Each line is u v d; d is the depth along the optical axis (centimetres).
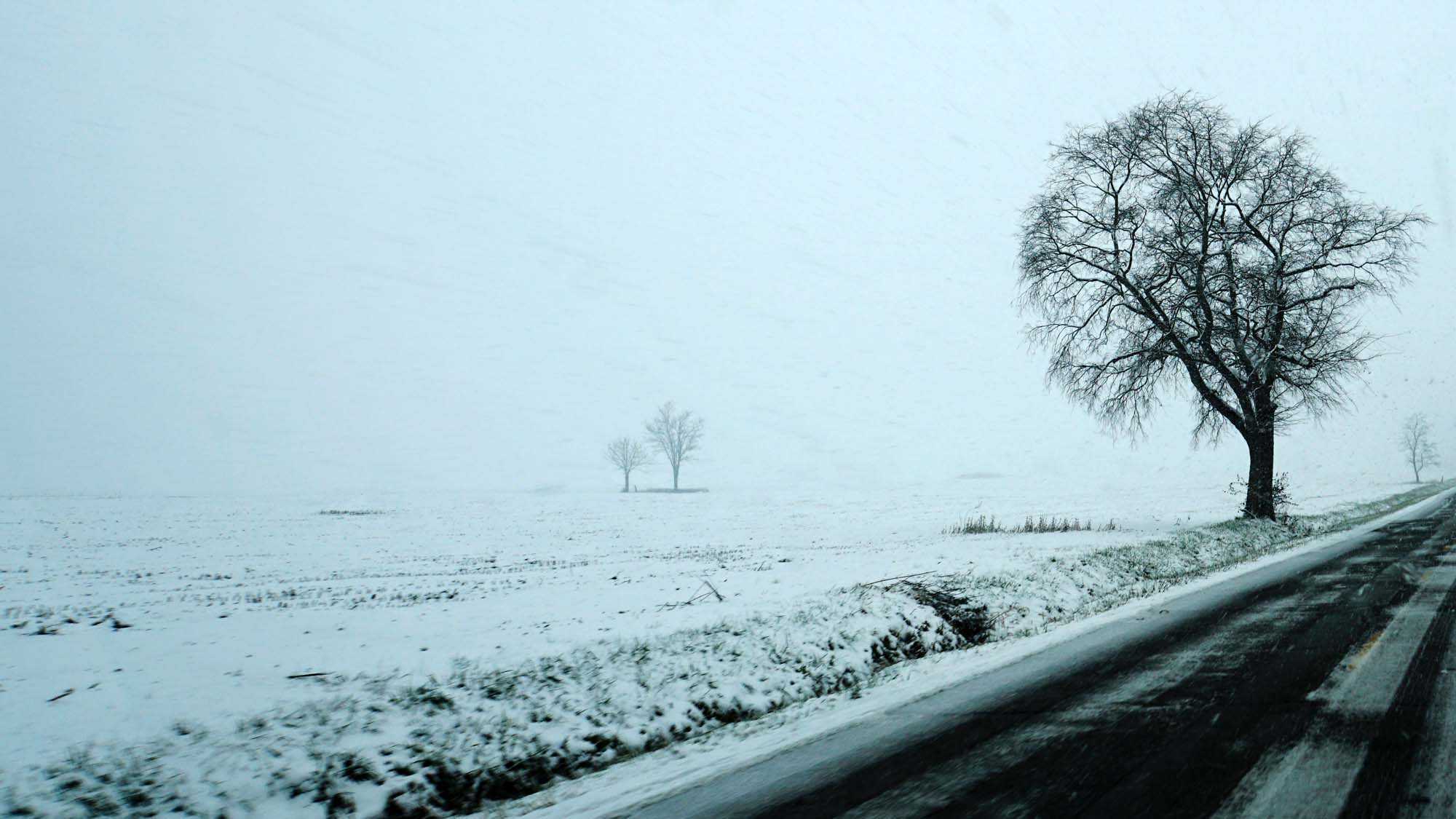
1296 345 2353
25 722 573
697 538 3081
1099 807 414
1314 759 461
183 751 516
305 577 1856
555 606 1210
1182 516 3459
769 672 751
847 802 448
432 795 514
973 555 1706
